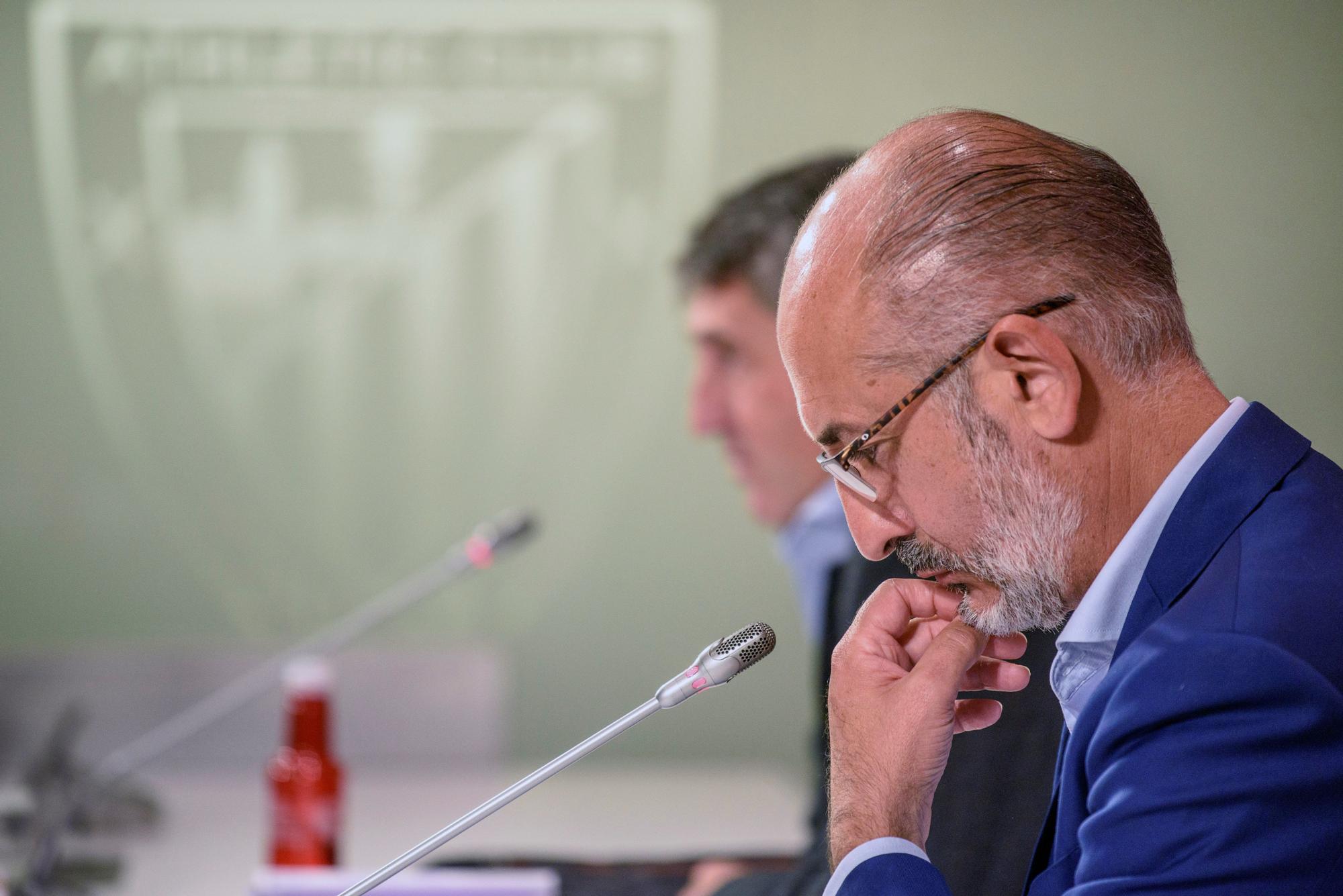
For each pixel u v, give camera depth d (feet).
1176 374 8.98
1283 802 7.54
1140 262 8.91
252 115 36.32
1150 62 36.45
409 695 32.63
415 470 36.91
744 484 21.09
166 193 36.27
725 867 18.65
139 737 31.35
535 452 37.14
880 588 10.43
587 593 37.24
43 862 20.53
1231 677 7.74
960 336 8.84
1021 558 9.06
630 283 37.06
